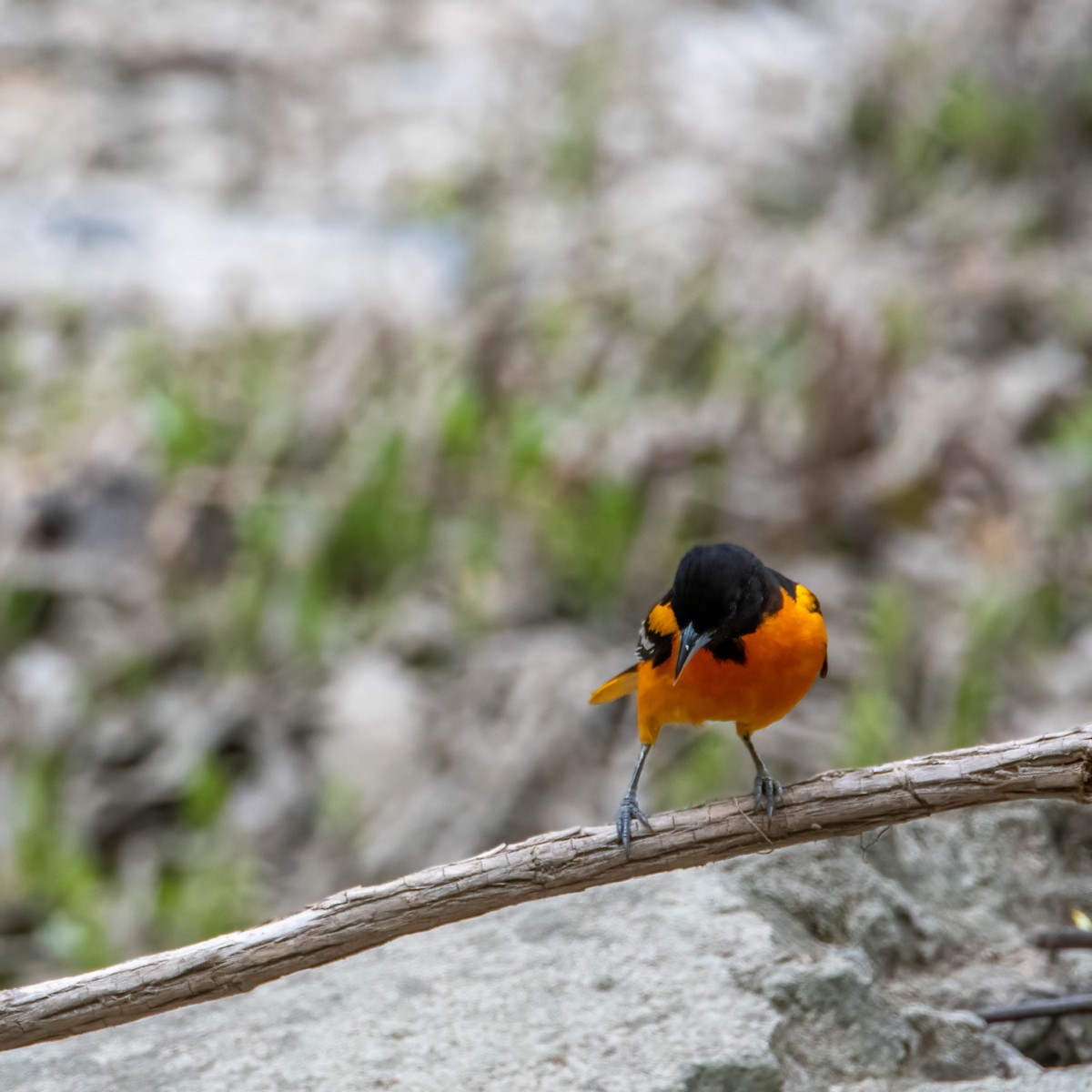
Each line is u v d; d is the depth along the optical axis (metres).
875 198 17.77
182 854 10.59
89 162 21.62
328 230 19.53
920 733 10.28
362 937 4.27
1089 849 6.46
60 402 15.39
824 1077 4.95
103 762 11.45
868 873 5.81
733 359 14.39
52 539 13.34
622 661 11.52
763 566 5.29
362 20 26.05
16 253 18.80
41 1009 4.15
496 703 11.25
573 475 12.95
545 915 5.60
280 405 14.05
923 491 12.55
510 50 24.50
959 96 18.14
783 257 16.20
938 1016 5.18
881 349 13.34
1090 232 16.61
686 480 12.98
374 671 11.70
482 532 12.51
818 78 21.08
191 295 17.39
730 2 24.84
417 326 15.47
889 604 10.87
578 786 10.60
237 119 22.83
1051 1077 4.77
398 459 12.57
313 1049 4.93
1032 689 10.70
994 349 14.76
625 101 21.00
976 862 6.16
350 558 12.55
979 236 16.66
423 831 10.39
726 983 5.08
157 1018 5.23
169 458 13.37
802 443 12.98
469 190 20.30
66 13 26.31
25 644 12.50
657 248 16.66
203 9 26.67
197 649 12.21
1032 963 5.79
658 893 5.65
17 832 10.28
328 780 10.87
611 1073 4.68
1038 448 13.37
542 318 15.41
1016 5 19.25
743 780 10.11
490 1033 4.92
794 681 5.28
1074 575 11.79
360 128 22.30
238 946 4.21
